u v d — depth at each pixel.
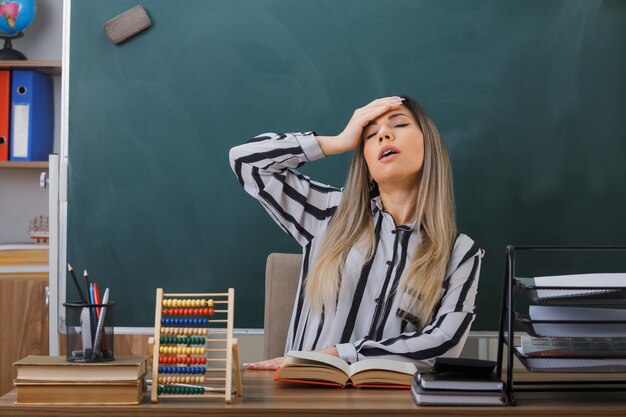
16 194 3.35
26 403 1.30
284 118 2.62
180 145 2.63
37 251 2.82
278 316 2.21
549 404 1.34
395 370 1.50
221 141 2.62
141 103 2.63
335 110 2.62
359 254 1.95
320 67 2.62
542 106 2.59
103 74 2.63
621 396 1.42
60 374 1.31
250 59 2.63
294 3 2.62
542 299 1.35
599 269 2.57
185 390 1.36
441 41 2.60
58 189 2.62
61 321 2.61
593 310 1.40
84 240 2.62
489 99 2.59
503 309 1.47
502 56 2.59
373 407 1.30
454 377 1.34
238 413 1.29
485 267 2.58
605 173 2.58
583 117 2.58
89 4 2.63
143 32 2.63
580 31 2.58
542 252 2.57
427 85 2.60
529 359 1.39
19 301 2.72
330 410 1.29
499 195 2.59
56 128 3.27
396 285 1.90
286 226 2.13
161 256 2.62
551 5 2.59
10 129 3.07
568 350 1.39
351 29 2.61
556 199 2.58
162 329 1.39
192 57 2.63
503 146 2.59
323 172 2.61
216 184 2.62
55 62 3.04
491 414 1.30
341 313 1.92
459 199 2.59
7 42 3.17
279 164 2.09
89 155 2.63
